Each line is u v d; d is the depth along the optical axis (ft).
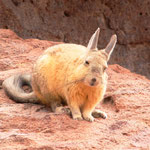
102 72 75.31
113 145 69.36
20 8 167.12
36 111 86.22
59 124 76.23
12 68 115.14
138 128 78.23
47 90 85.66
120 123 79.25
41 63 86.58
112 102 97.45
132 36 187.42
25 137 66.85
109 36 183.62
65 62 82.79
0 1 162.40
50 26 172.86
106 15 181.88
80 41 178.70
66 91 80.48
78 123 77.51
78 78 76.84
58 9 173.88
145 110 90.33
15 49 130.72
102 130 75.82
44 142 66.90
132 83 110.93
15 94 93.30
